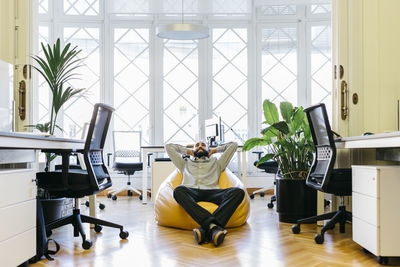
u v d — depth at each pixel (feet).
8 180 7.10
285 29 23.00
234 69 23.20
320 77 22.75
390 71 12.71
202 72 23.15
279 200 13.23
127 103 22.86
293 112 13.38
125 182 22.17
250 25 23.13
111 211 15.76
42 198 11.53
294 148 12.98
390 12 12.78
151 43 23.02
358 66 12.82
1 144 6.77
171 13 22.45
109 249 9.53
